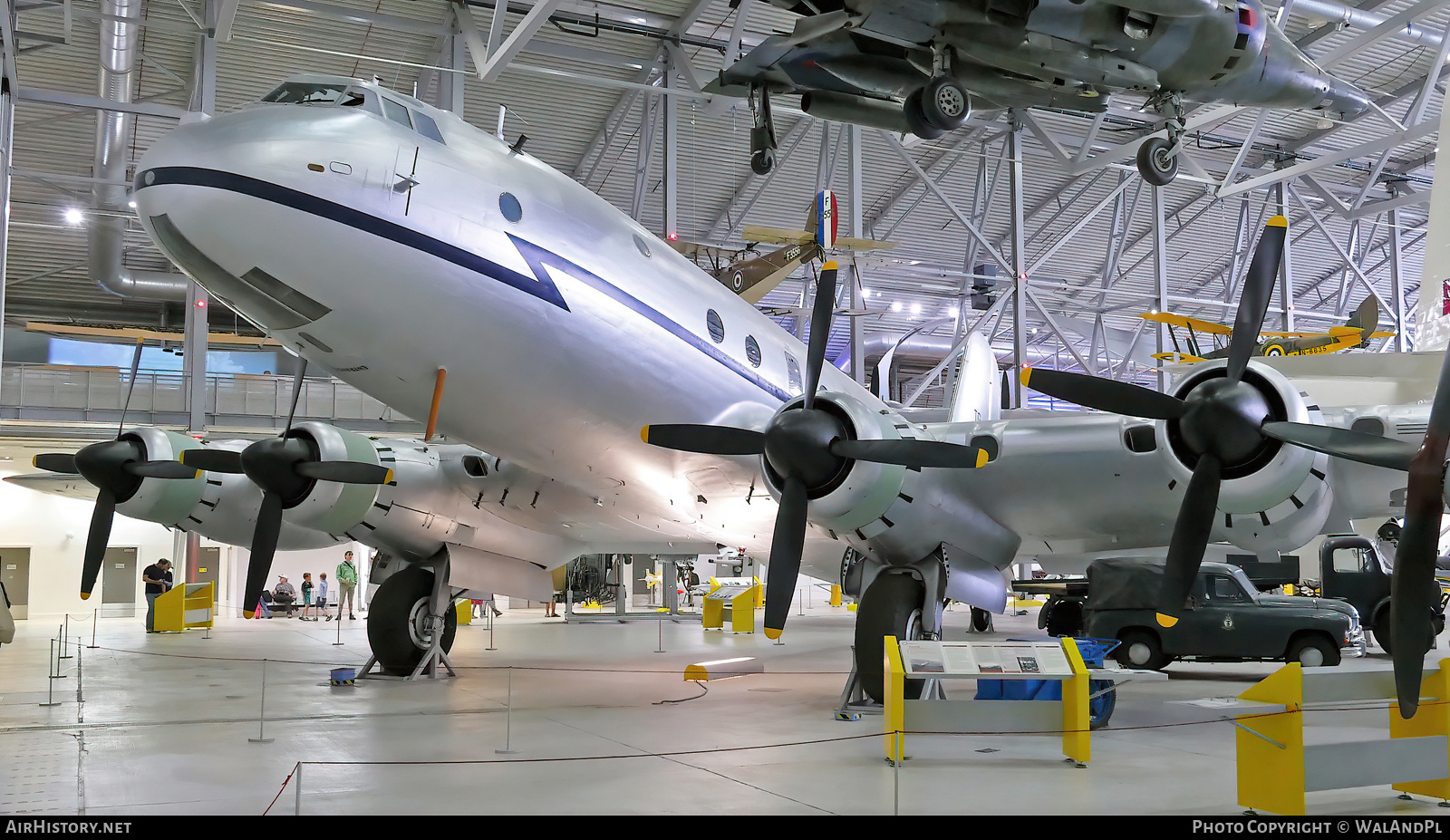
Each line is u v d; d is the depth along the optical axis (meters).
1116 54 12.79
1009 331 37.09
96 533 10.17
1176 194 31.20
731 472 9.04
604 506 10.54
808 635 18.56
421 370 7.93
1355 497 8.43
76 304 32.09
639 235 9.24
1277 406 6.57
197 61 20.45
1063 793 5.86
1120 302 36.12
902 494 8.19
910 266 31.88
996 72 13.41
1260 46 13.16
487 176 7.93
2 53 14.72
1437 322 14.09
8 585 25.44
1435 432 5.33
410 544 11.24
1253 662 14.00
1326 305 38.38
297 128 7.24
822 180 24.14
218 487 10.62
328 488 9.64
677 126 25.45
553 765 6.70
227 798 5.75
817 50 13.83
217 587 28.61
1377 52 24.31
